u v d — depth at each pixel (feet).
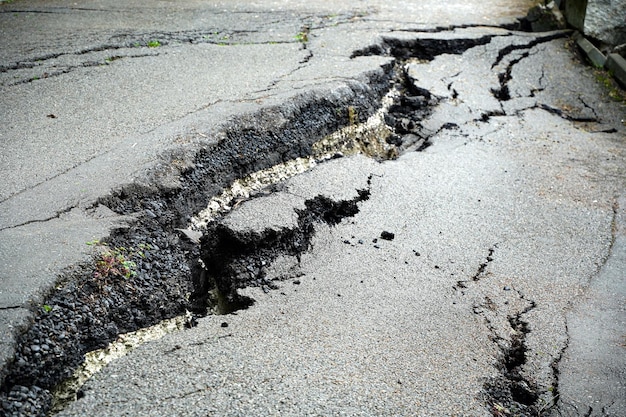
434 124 21.91
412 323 12.14
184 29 27.27
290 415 9.54
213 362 10.59
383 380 10.50
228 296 13.24
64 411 9.41
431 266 14.16
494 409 10.36
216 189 15.97
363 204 16.42
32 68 22.02
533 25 30.09
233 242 13.74
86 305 11.15
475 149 20.44
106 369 10.28
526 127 22.35
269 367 10.56
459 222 16.07
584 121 23.48
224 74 21.86
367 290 13.15
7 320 9.98
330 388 10.18
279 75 21.65
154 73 21.98
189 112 18.24
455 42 26.50
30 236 12.26
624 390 10.91
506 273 14.11
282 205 15.07
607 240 15.67
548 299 13.26
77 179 14.49
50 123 17.83
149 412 9.45
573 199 17.66
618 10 26.84
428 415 9.86
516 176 18.80
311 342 11.34
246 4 32.58
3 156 15.75
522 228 16.03
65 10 30.12
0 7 30.40
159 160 15.25
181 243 13.76
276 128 18.02
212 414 9.46
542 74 26.08
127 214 13.74
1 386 9.35
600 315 12.83
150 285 12.39
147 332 11.91
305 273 13.75
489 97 23.86
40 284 10.78
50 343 10.28
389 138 21.30
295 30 27.48
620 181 18.85
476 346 11.67
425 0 34.19
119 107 18.93
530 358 11.59
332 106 19.84
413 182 17.75
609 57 26.50
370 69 22.29
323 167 17.48
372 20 29.04
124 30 26.76
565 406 10.60
